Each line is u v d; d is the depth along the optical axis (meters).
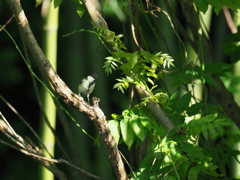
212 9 8.41
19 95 12.95
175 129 5.07
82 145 7.75
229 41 6.51
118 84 5.26
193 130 5.02
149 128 5.04
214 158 5.61
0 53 12.26
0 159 12.20
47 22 6.97
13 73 12.31
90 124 7.89
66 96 4.19
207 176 5.58
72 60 7.88
